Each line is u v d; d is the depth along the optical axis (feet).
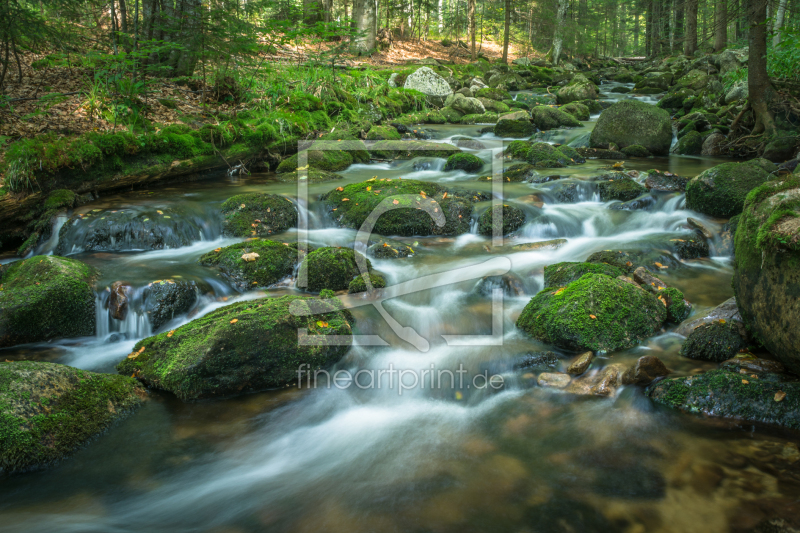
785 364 11.02
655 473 9.50
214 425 11.39
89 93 26.94
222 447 10.71
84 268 16.66
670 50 93.86
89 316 15.34
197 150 28.48
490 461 10.17
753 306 11.30
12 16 23.59
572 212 24.48
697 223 21.24
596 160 35.76
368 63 65.00
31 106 25.81
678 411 11.16
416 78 56.95
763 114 33.96
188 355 12.32
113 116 26.73
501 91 61.00
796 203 10.66
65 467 9.90
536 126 48.44
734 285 12.31
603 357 13.29
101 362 13.87
